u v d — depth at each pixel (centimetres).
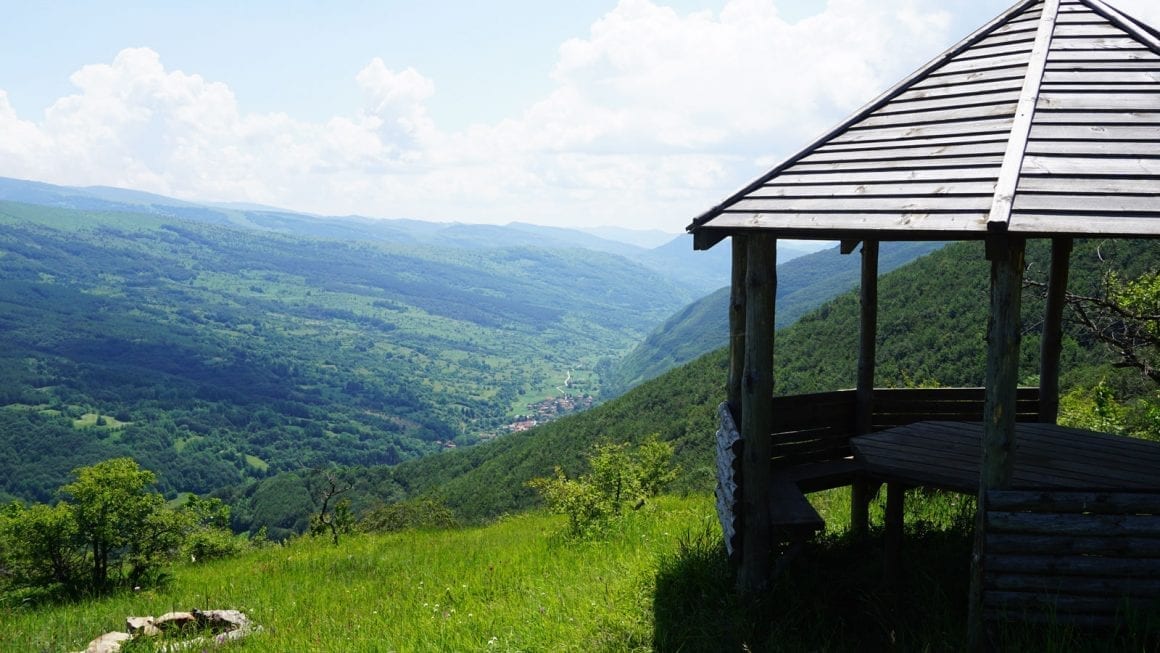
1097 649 417
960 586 547
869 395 743
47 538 1134
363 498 10562
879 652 484
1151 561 420
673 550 705
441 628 603
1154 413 1118
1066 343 3044
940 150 515
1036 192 434
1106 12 590
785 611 533
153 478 1231
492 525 1720
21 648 711
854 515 716
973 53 615
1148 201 416
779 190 562
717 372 8638
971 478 530
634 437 7431
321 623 686
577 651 518
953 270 6419
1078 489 426
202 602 889
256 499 11488
